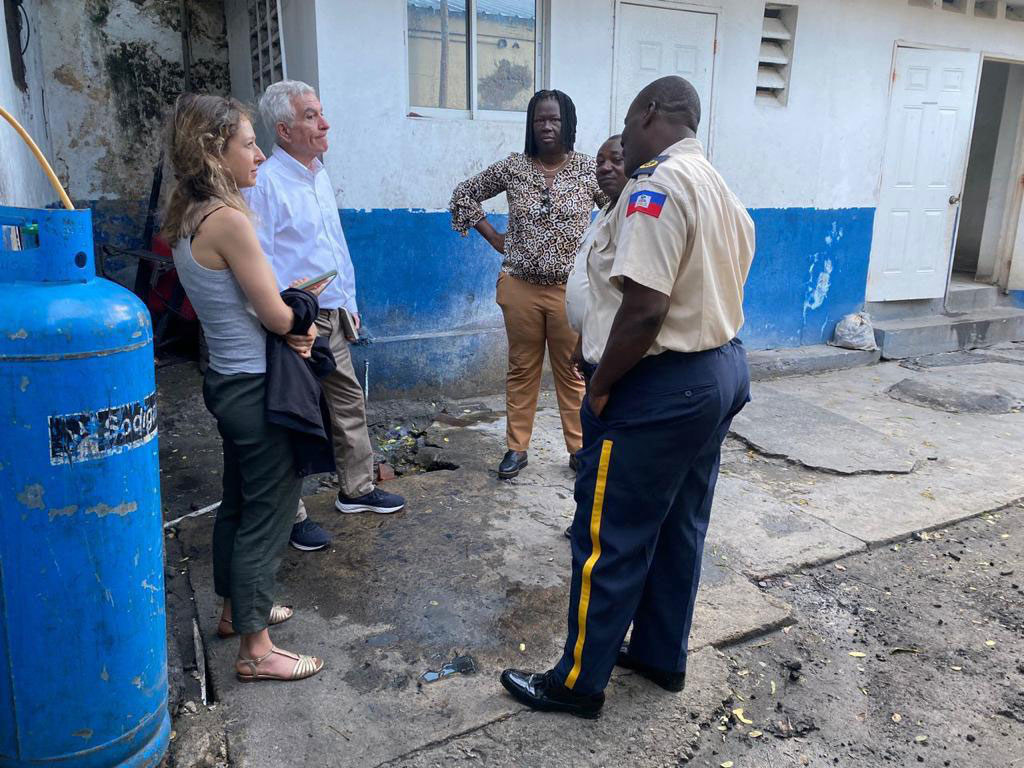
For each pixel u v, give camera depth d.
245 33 6.02
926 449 4.55
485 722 2.20
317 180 2.98
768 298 6.20
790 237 6.15
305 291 2.22
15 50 4.45
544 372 5.38
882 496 3.88
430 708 2.25
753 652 2.62
